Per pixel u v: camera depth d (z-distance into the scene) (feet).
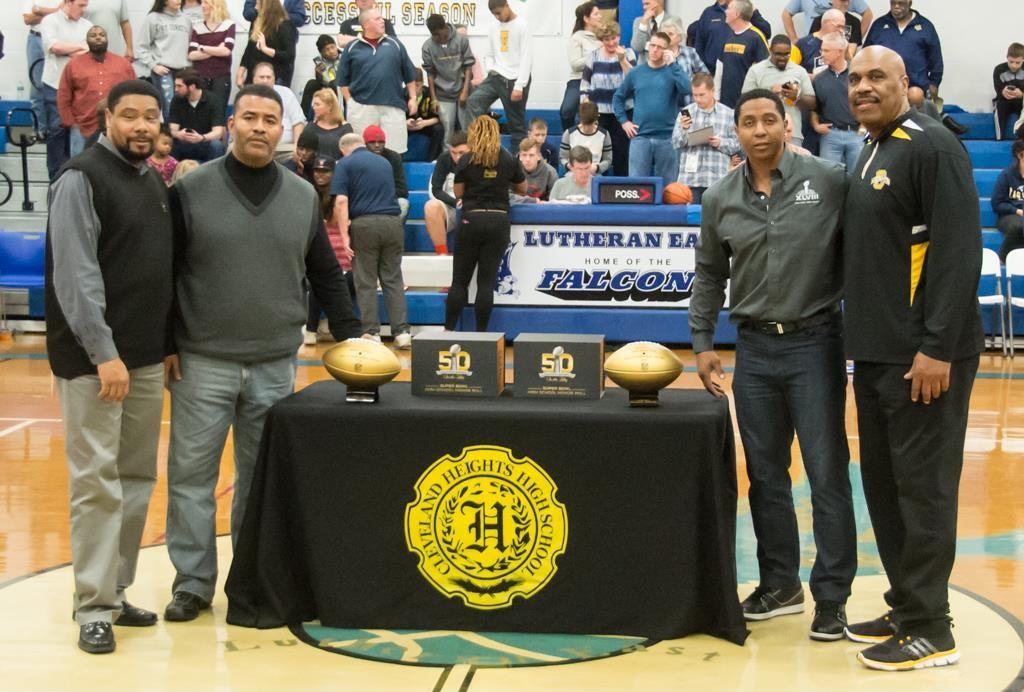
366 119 37.32
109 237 12.18
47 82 38.27
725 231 13.16
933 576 11.87
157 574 14.71
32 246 34.14
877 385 12.07
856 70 11.92
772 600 13.35
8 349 32.99
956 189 11.41
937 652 11.84
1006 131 41.86
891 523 12.56
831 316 12.99
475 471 12.55
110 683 11.30
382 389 13.78
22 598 13.76
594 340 13.17
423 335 13.41
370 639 12.45
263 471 12.78
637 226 31.01
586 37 39.22
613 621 12.54
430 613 12.71
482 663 11.79
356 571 12.71
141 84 12.22
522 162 34.37
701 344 13.74
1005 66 41.68
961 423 11.86
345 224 30.91
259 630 12.78
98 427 12.17
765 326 13.02
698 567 12.49
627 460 12.40
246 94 12.92
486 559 12.62
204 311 13.05
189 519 13.24
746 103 12.75
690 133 32.24
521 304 31.55
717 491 12.32
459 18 44.19
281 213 13.17
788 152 12.90
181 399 13.23
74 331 11.86
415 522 12.64
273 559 12.78
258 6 39.32
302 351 31.50
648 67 35.73
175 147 36.01
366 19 37.09
